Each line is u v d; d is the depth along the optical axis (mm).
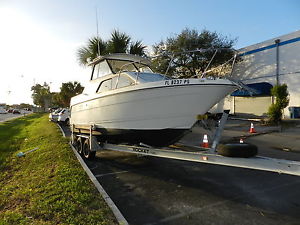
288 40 17266
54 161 5875
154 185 4332
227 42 18219
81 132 7355
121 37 12945
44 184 4113
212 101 4180
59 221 2725
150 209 3273
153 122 4785
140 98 4812
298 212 3086
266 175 4801
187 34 18969
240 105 21594
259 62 19609
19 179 4801
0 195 3787
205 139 6754
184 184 4355
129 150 5219
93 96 6309
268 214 3041
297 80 16672
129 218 3012
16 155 7141
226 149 3424
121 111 5301
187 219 2947
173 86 4309
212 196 3721
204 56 17938
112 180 4680
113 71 6453
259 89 18766
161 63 13328
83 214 2883
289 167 2824
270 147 7523
